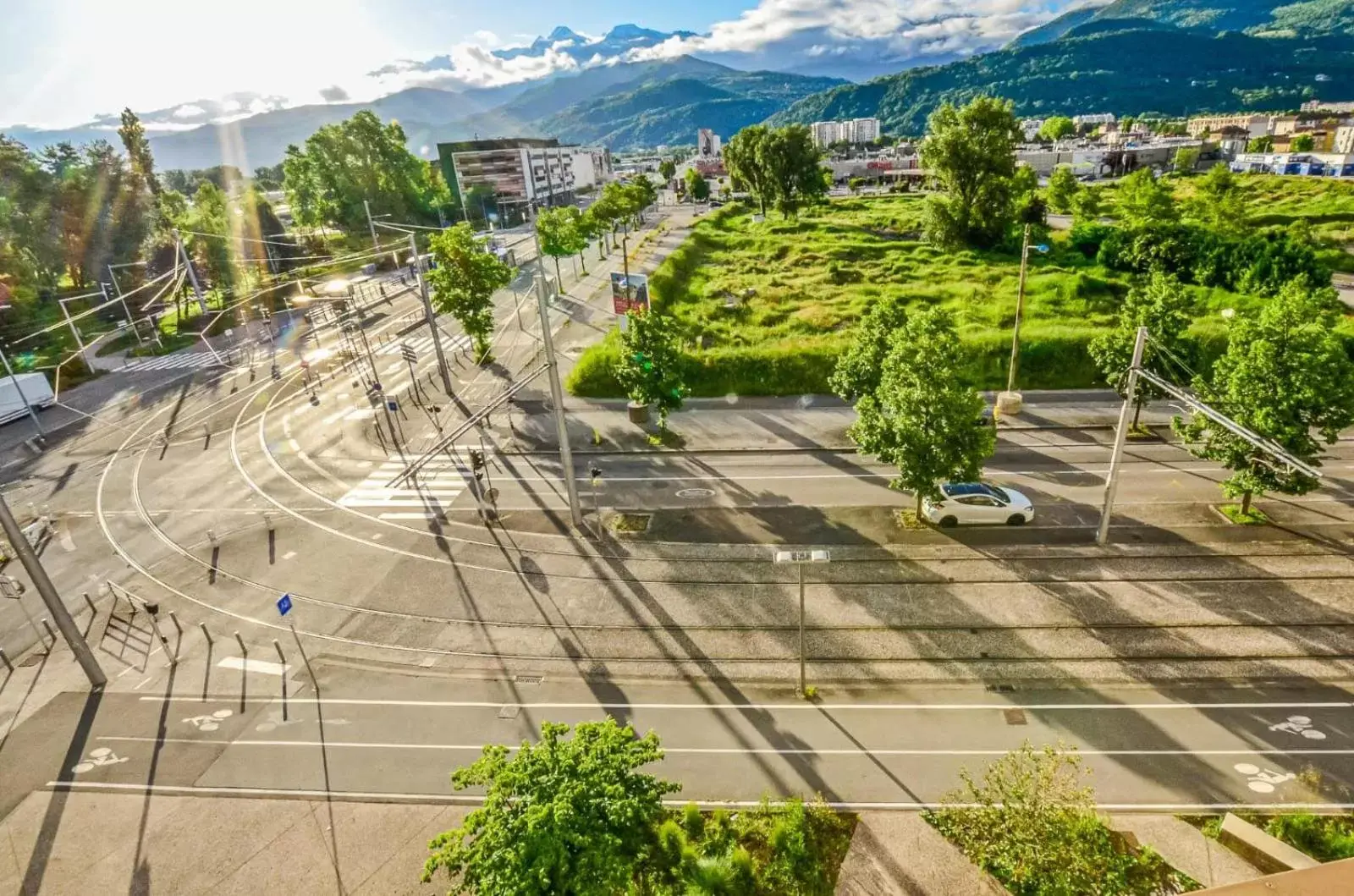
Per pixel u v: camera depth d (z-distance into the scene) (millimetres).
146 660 21969
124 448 38156
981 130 67688
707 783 16703
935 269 62875
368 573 25797
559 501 30141
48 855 15828
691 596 23469
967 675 19406
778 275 64750
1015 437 33562
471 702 19641
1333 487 27375
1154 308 31156
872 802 15953
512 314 59938
